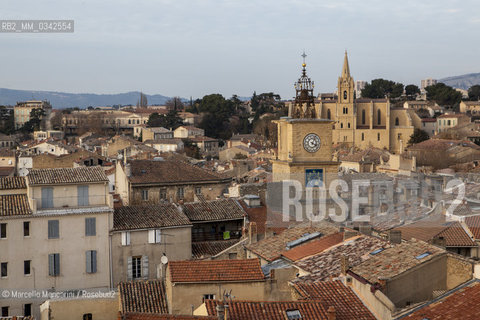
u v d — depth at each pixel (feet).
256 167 540.52
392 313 127.95
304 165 249.14
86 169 256.73
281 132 263.29
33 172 251.80
